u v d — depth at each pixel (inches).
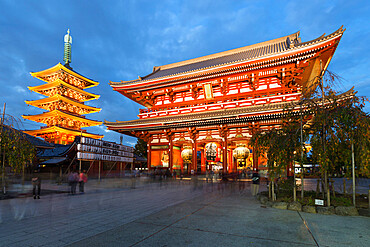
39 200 625.9
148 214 435.8
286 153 537.3
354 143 470.3
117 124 1763.0
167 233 311.4
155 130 1744.6
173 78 1649.9
